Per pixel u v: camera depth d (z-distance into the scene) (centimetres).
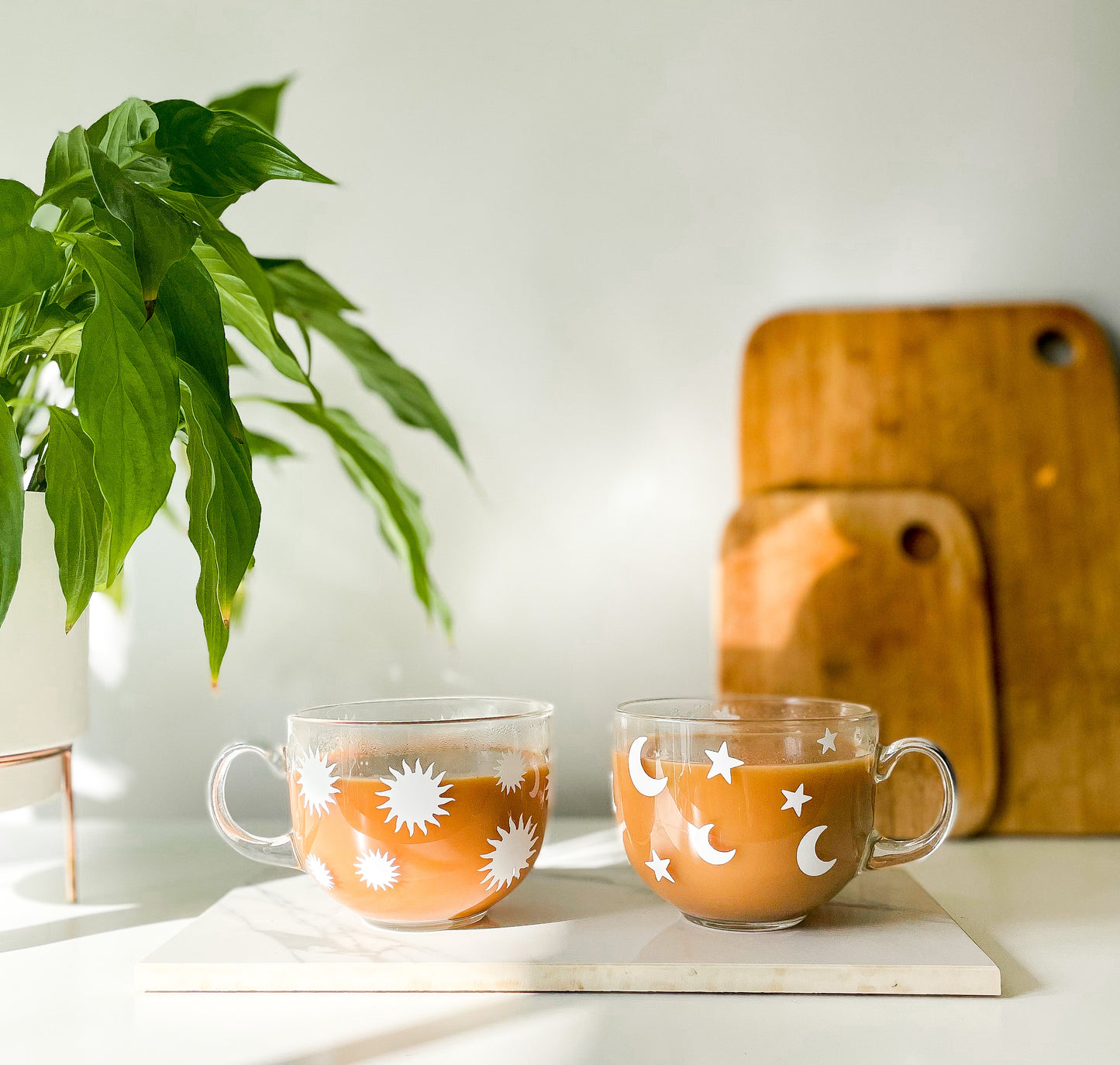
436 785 66
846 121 91
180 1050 62
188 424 67
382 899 67
